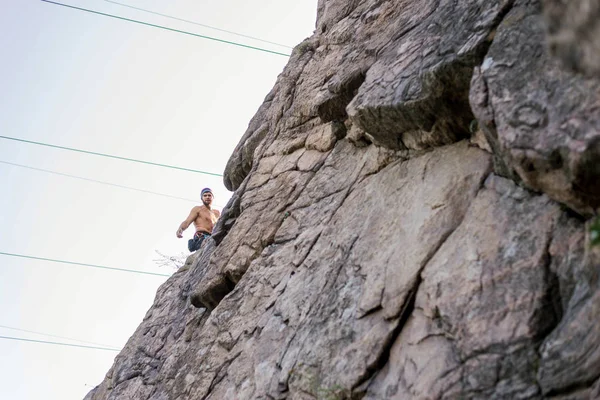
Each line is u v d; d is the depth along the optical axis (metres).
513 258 3.72
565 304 3.38
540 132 3.56
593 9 1.91
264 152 7.79
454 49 4.64
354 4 7.77
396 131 5.23
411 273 4.28
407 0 6.50
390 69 5.40
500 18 4.43
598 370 3.03
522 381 3.30
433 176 4.81
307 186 6.55
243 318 6.04
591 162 3.28
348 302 4.69
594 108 3.37
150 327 9.44
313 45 8.23
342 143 6.56
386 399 3.87
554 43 2.15
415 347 3.94
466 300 3.79
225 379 5.65
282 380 4.76
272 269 6.12
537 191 3.90
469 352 3.59
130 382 8.48
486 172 4.40
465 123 4.74
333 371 4.36
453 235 4.22
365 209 5.35
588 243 3.37
